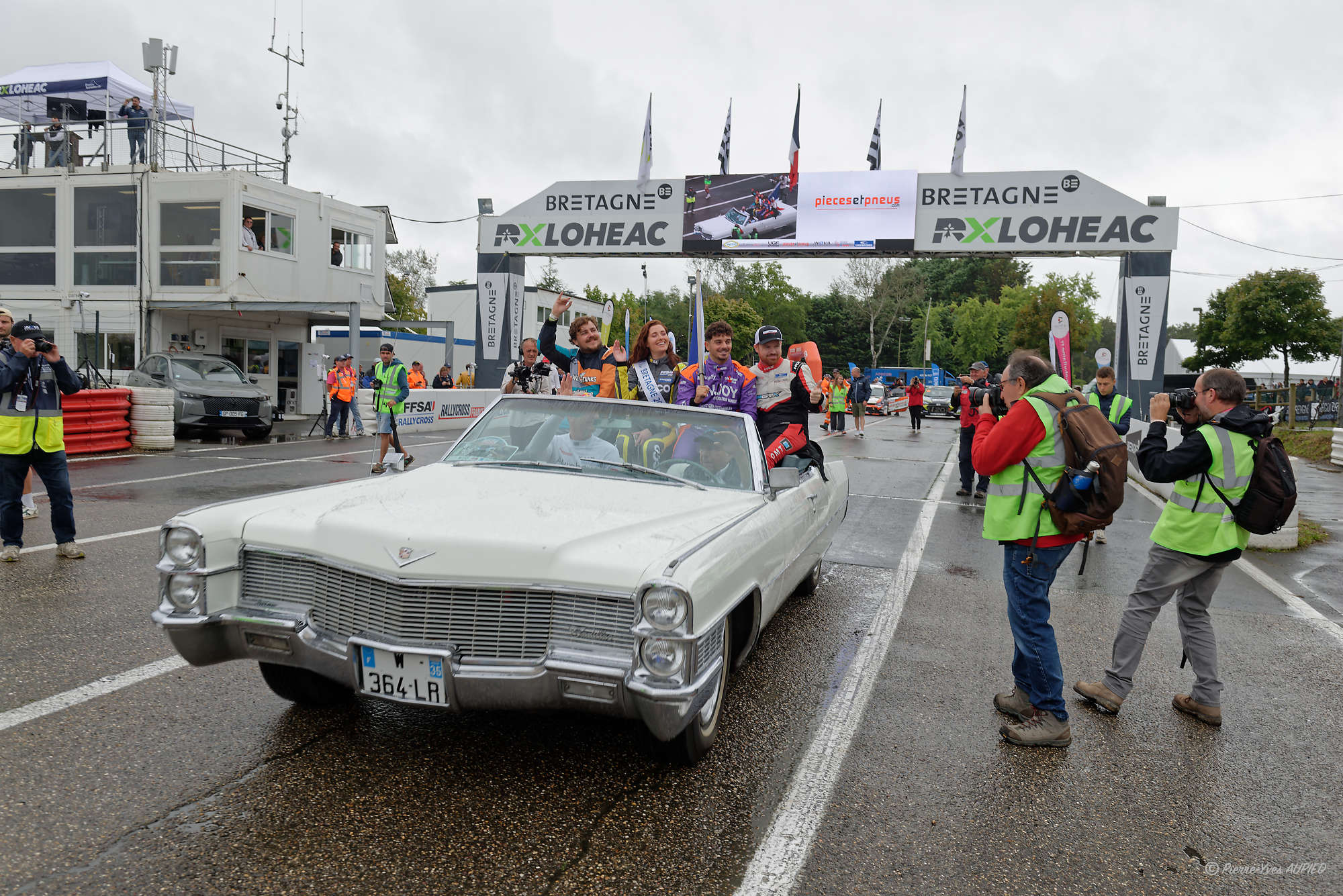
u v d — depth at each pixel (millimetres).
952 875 2732
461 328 40969
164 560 3188
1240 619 5980
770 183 21969
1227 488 3930
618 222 23016
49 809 2828
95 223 20344
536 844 2771
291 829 2787
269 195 20703
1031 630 3742
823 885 2639
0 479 5926
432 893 2488
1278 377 46281
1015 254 21000
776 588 4086
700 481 4113
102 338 20344
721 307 67812
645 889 2570
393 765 3264
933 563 7379
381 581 2947
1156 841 3012
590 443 4219
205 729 3496
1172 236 19656
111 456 12578
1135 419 20344
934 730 3867
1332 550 8484
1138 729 4008
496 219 23719
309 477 11109
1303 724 4133
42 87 20984
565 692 2846
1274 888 2750
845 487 6598
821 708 4066
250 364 22234
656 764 3389
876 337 76812
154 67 21969
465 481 3770
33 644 4371
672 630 2732
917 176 21016
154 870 2531
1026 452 3678
